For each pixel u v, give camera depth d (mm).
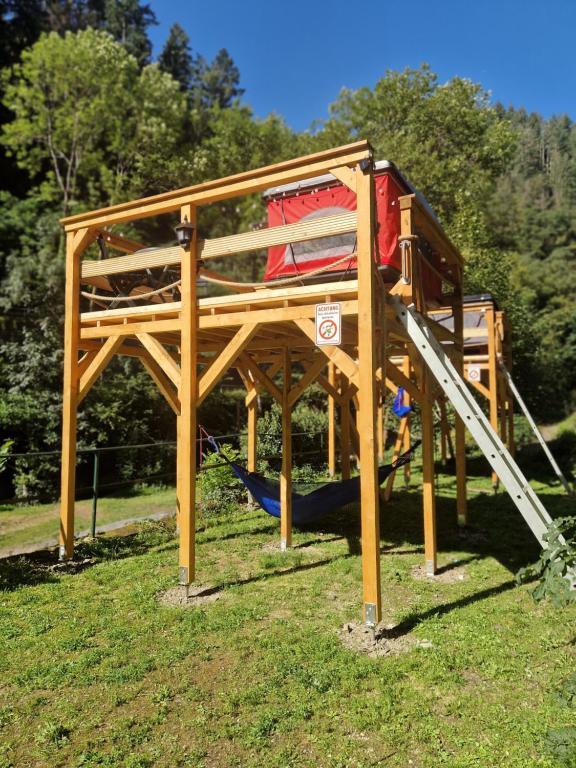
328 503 6758
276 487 7105
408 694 3164
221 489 9117
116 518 9227
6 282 14516
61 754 2674
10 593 4945
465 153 20422
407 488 10688
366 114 21828
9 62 21922
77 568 5797
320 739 2760
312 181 5520
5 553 6957
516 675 3404
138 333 5652
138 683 3338
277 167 4590
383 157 18406
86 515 9617
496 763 2551
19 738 2812
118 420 12883
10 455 6191
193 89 33750
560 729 2744
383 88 21094
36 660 3656
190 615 4387
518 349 22062
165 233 23188
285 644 3826
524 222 41250
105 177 19406
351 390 8758
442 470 12812
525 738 2729
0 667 3562
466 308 10844
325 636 3961
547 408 23719
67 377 6066
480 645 3807
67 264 6102
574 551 3305
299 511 6684
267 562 5859
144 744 2742
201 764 2580
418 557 6160
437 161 18578
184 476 5004
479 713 2965
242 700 3102
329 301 4645
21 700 3176
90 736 2824
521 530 7289
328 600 4770
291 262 5648
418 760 2600
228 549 6473
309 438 13141
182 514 5000
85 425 12234
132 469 12930
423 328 4902
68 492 6008
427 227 5672
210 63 40531
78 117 18750
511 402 13523
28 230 16438
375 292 4297
